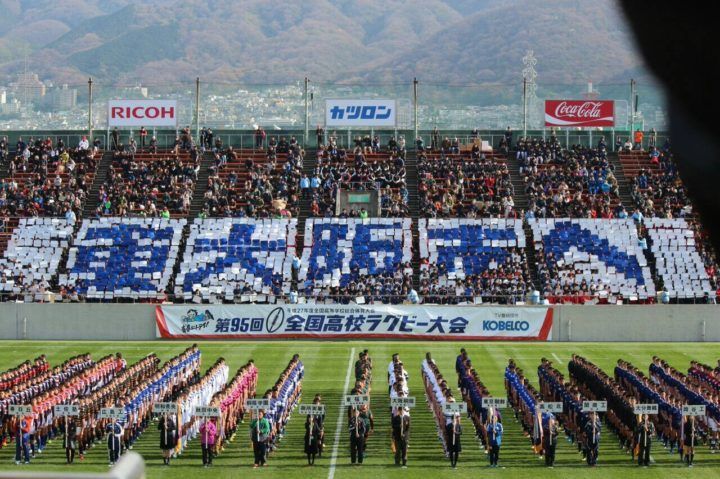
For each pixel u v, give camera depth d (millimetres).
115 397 36844
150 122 91125
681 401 38500
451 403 32500
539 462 33156
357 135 96250
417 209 81938
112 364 45094
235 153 89562
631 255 74750
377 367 53594
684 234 76062
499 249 76188
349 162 89062
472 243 76625
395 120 91125
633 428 33312
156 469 32000
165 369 42375
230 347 61594
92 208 81875
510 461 33312
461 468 32219
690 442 32719
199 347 61531
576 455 34375
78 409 33406
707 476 31156
